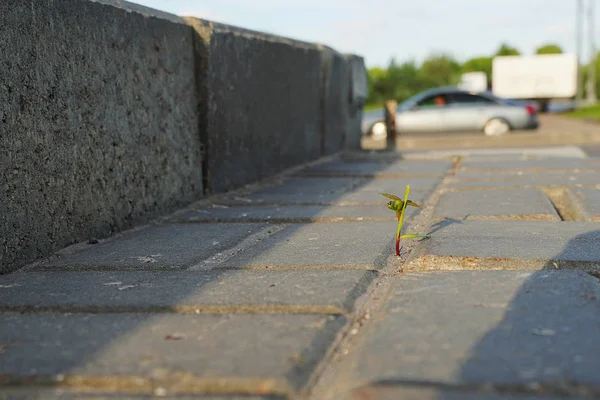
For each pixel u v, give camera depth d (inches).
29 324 71.1
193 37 159.9
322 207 148.2
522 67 1235.9
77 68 113.3
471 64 2283.5
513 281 79.4
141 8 136.9
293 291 79.0
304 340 62.5
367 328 66.5
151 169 138.5
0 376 56.6
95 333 67.1
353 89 311.9
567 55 1214.9
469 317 66.8
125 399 52.7
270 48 205.9
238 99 181.3
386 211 138.7
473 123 572.4
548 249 93.4
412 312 69.4
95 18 118.7
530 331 61.8
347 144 311.1
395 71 1753.2
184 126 154.6
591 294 72.7
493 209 132.0
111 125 123.8
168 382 54.4
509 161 239.0
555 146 426.6
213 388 53.6
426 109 581.9
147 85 137.3
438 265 89.7
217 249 107.3
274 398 52.1
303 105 242.2
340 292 77.8
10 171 96.6
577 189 153.7
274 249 104.2
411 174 207.8
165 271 93.7
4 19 95.3
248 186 189.6
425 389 50.1
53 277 91.6
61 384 55.6
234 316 71.2
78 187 113.6
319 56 261.9
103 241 117.6
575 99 1384.1
